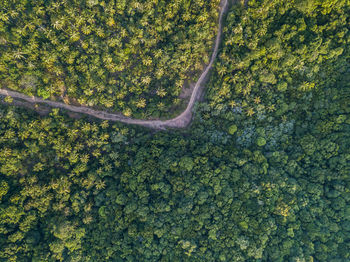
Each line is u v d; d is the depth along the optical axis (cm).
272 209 8025
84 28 8594
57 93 8950
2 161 7925
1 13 7950
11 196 7769
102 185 8619
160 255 8138
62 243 7931
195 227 8044
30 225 7894
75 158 8581
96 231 8375
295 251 7700
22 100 8894
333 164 8269
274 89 8912
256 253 7600
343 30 7906
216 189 8250
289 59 8231
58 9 8475
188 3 8694
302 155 8744
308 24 8094
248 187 8181
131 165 8875
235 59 8575
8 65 8344
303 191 8362
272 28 8362
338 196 8050
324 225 7931
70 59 8625
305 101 8806
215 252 7869
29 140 8369
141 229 8112
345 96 8169
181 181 8406
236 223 7938
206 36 8919
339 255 7694
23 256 7575
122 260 8238
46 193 8194
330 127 8388
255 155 8769
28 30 8306
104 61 8894
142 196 8356
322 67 8469
